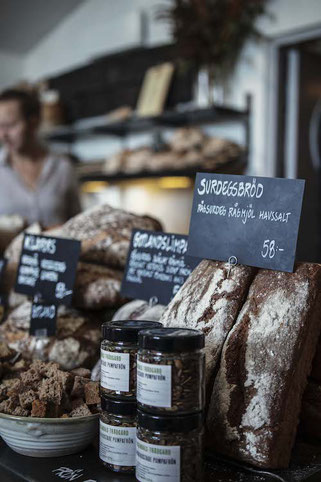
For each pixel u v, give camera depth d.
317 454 0.99
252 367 0.93
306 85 3.57
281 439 0.90
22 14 4.57
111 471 0.92
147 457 0.82
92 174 4.09
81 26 4.66
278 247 0.96
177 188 4.04
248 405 0.92
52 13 4.64
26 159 2.66
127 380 0.90
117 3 4.36
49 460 0.97
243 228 1.01
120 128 4.20
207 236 1.06
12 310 1.49
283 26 3.28
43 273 1.37
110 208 1.56
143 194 4.27
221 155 3.40
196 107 3.44
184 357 0.81
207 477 0.89
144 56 4.01
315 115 3.67
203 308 1.00
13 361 1.22
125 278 1.30
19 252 1.59
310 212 3.62
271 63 3.45
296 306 0.93
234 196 1.03
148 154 3.73
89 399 1.00
